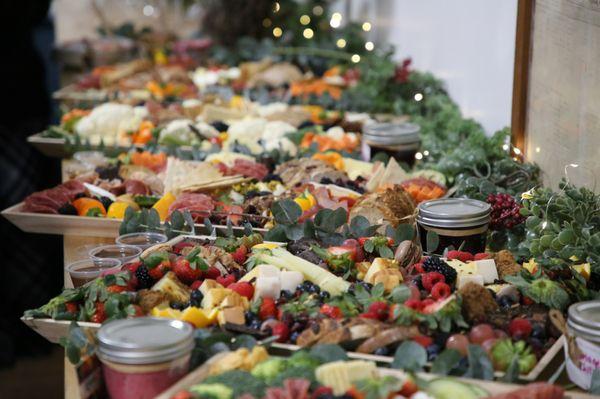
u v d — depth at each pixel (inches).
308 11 356.8
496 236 151.9
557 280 124.8
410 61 267.0
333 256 132.9
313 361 101.6
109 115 240.7
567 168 158.9
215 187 180.7
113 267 137.4
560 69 161.8
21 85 270.7
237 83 299.7
